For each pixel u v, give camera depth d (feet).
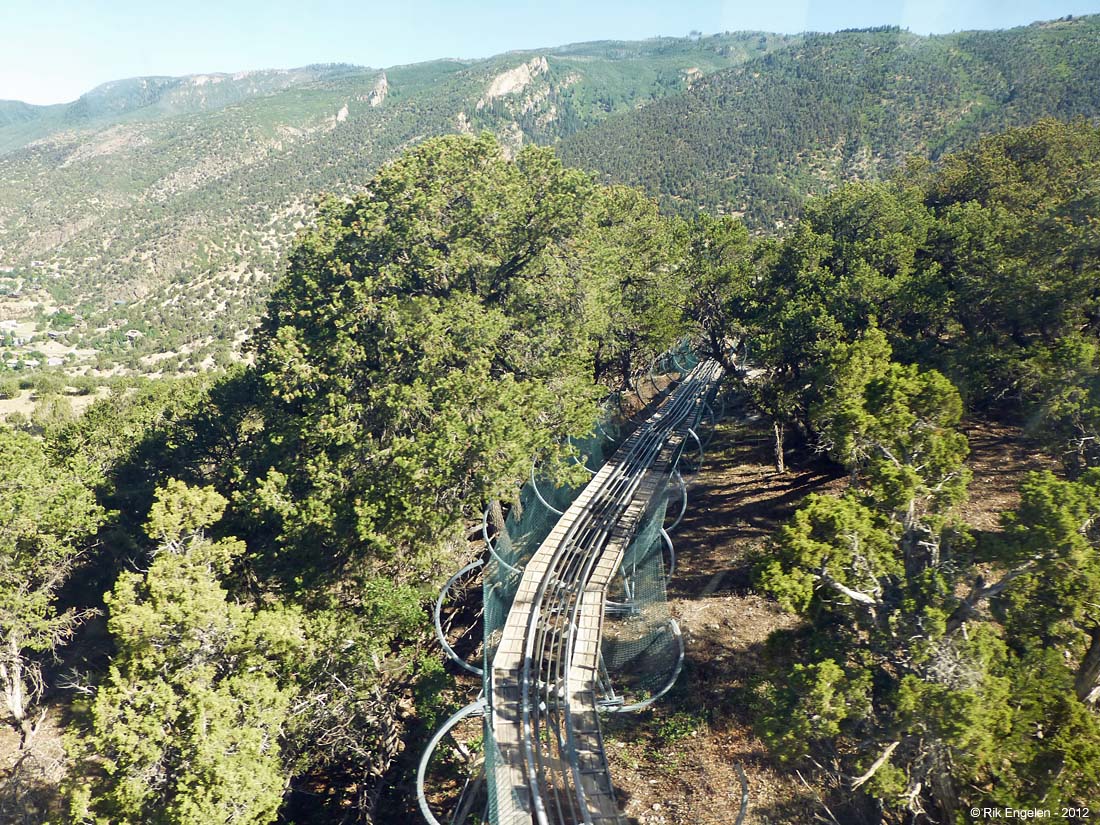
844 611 59.31
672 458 150.82
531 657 84.48
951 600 54.90
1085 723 46.39
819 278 126.52
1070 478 72.13
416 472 103.09
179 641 73.97
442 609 121.08
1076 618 49.75
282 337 123.03
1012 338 97.50
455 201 139.85
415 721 100.07
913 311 112.88
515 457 105.91
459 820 79.82
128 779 64.44
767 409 131.75
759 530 118.11
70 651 140.56
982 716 44.98
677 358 219.41
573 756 70.44
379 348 118.62
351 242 134.41
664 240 181.47
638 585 105.50
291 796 95.81
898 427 65.10
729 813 69.97
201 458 165.68
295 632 80.23
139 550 148.56
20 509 111.14
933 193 216.13
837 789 67.10
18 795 101.60
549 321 133.69
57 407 310.04
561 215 135.54
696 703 84.64
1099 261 87.71
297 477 118.62
